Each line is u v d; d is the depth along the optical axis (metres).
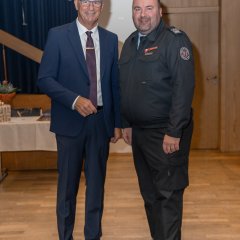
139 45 2.46
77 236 3.06
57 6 5.44
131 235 3.07
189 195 3.94
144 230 3.15
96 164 2.54
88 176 2.55
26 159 4.83
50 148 3.96
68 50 2.38
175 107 2.35
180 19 5.68
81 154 2.53
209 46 5.73
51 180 4.50
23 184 4.38
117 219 3.38
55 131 2.49
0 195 4.05
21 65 5.57
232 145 5.71
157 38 2.39
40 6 5.43
